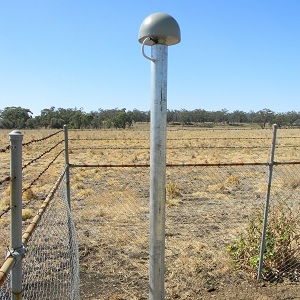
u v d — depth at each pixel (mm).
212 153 25281
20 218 1754
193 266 5215
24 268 4902
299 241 5609
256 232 5359
